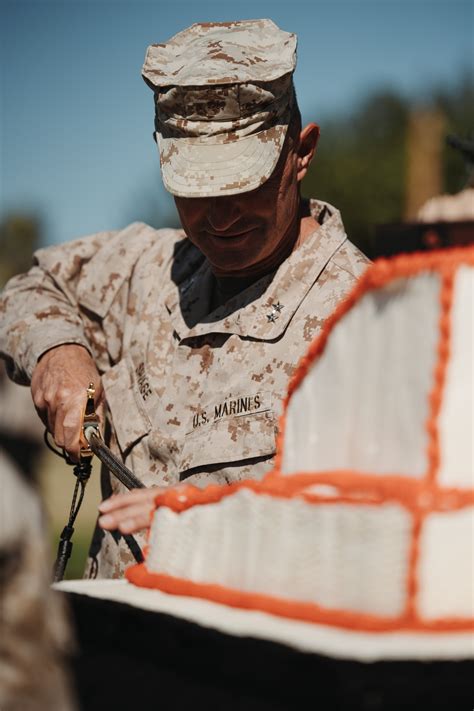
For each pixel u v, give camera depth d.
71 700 1.64
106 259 3.29
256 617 1.58
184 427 2.82
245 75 2.63
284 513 1.62
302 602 1.56
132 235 3.34
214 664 1.57
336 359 1.75
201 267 3.04
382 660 1.31
